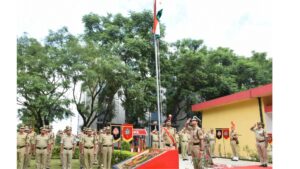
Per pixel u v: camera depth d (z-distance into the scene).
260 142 10.76
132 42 24.27
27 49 20.69
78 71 20.78
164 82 25.72
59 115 20.70
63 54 20.89
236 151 16.00
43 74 20.70
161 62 26.34
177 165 8.19
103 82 22.89
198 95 26.98
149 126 27.56
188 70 26.75
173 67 27.11
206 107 21.92
